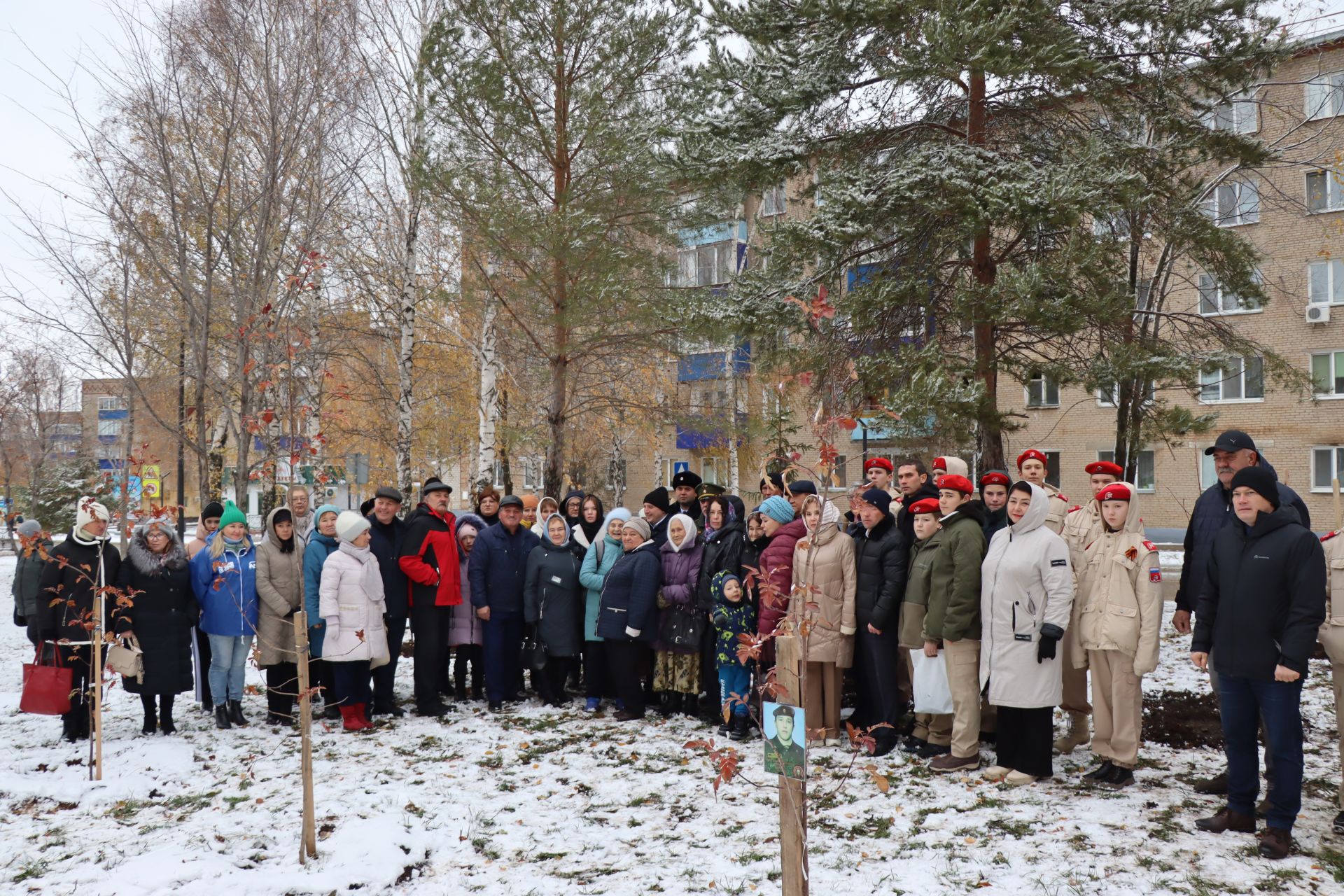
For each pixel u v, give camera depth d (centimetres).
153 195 1154
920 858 451
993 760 620
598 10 1164
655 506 821
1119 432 1205
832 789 562
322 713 801
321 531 776
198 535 787
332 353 1337
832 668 668
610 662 782
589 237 1120
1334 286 2394
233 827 515
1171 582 1448
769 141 1157
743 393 1395
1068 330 984
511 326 1573
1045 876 424
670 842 485
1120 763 558
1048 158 1111
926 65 993
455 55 1165
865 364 1034
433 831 505
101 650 661
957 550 595
